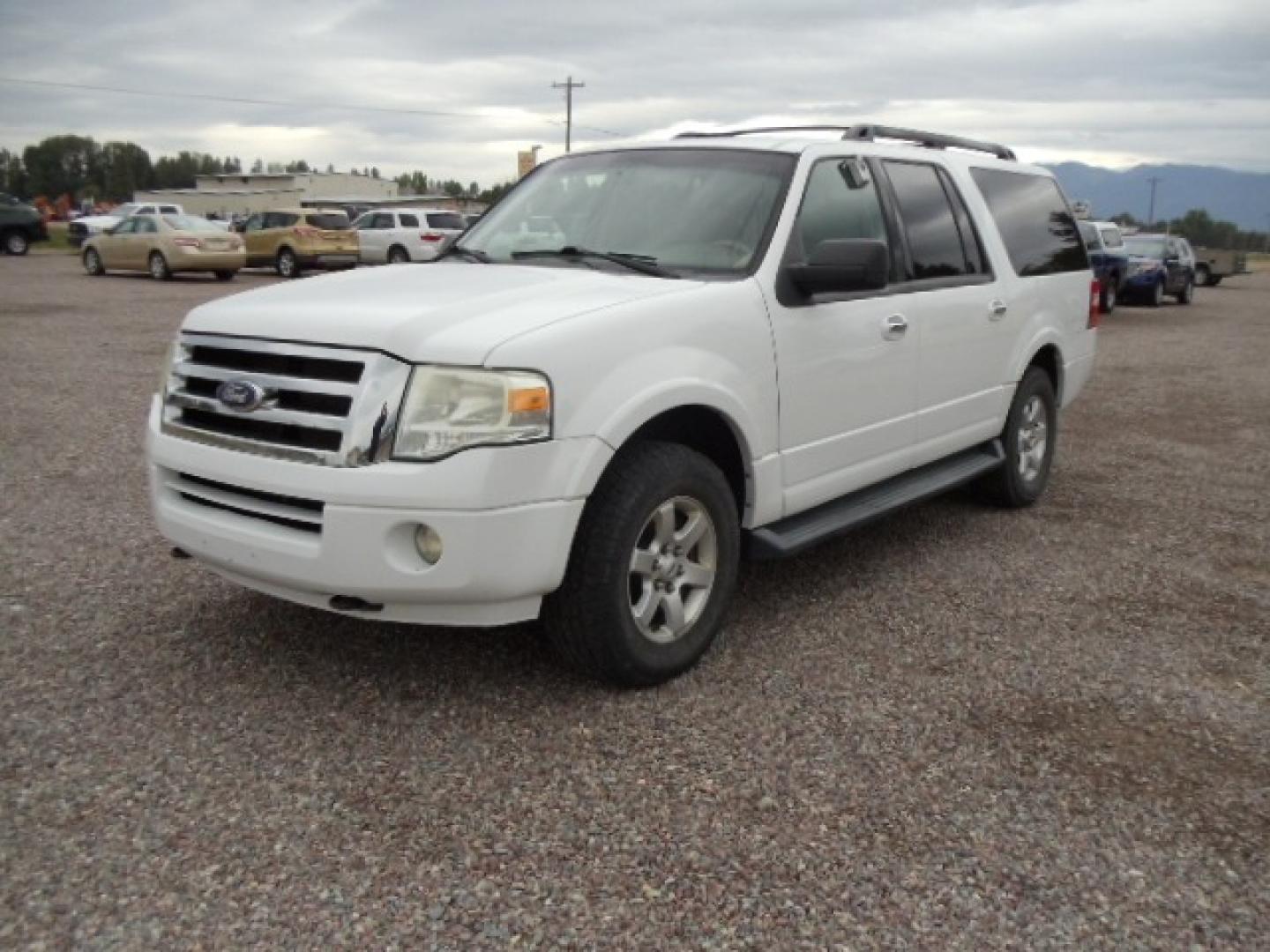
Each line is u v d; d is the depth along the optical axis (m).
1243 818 3.14
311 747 3.38
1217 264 37.22
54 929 2.53
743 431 4.04
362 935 2.54
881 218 4.98
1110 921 2.67
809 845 2.94
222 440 3.60
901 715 3.72
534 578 3.40
